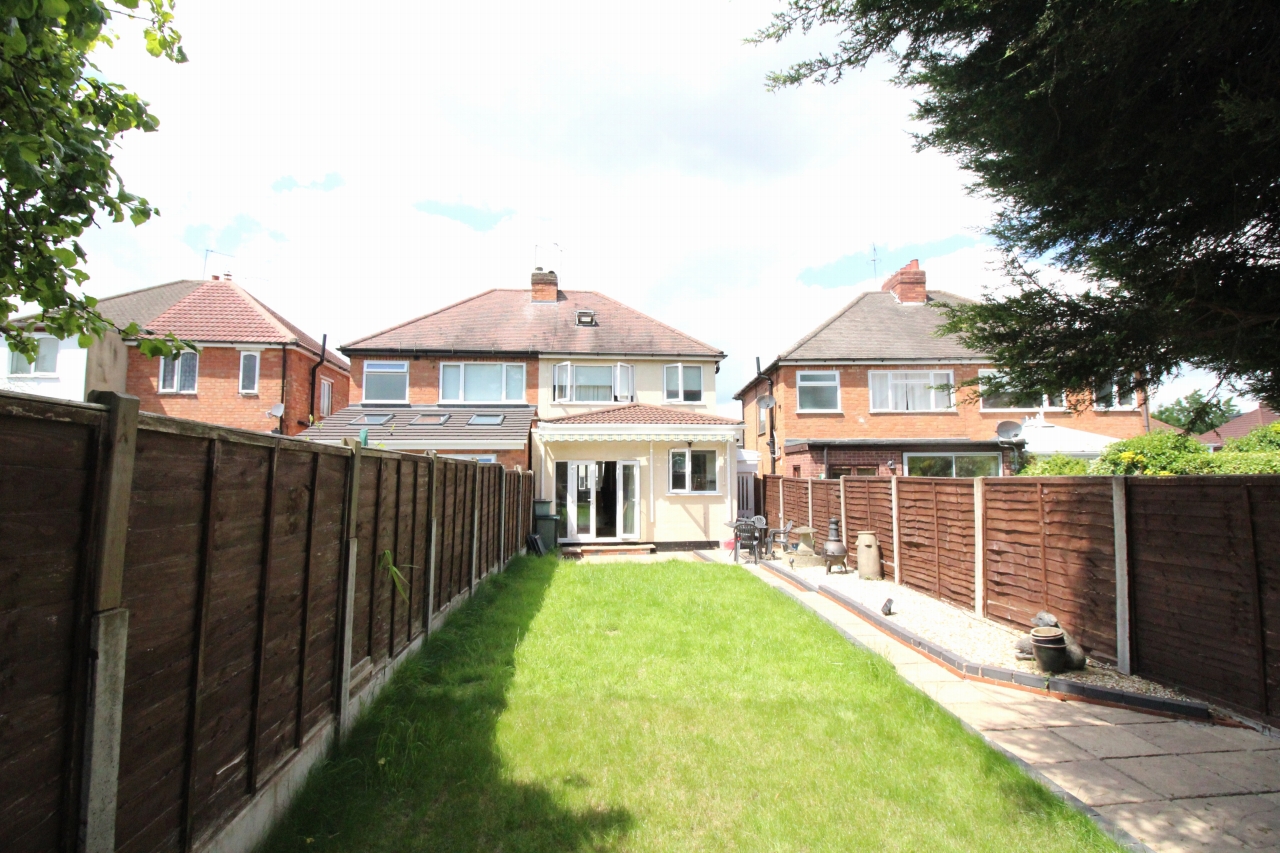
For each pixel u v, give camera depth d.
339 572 4.61
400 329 22.88
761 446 28.39
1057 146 5.09
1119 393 5.62
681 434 19.53
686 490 20.17
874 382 23.56
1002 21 4.68
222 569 2.96
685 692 5.84
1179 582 5.84
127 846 2.30
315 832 3.49
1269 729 4.99
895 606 9.53
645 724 5.10
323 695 4.33
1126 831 3.64
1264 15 3.73
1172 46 4.02
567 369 22.23
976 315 5.58
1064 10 3.98
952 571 9.66
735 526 15.73
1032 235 5.70
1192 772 4.39
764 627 8.41
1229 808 3.90
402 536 6.29
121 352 21.17
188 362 21.38
